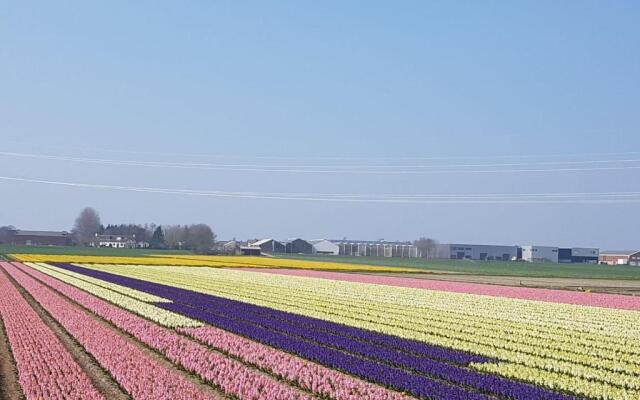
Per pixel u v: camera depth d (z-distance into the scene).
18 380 25.52
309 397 22.75
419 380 25.14
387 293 65.44
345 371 27.42
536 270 145.50
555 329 41.06
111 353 29.30
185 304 51.53
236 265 123.12
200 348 31.02
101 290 60.28
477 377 26.19
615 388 24.98
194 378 26.22
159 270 100.19
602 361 30.64
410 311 49.16
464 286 80.38
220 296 58.62
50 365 27.30
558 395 23.56
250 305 51.19
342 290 68.00
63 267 101.75
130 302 50.41
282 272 102.62
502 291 72.81
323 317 44.28
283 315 45.06
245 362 29.09
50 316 43.38
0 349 31.48
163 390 22.94
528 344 35.16
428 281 89.31
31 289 60.25
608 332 40.38
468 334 38.09
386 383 25.25
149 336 34.12
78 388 23.48
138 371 25.84
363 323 41.53
